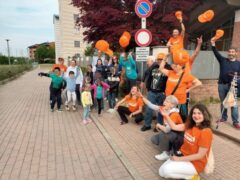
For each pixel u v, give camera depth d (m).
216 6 11.28
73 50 32.97
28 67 35.75
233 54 5.04
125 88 8.30
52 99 7.17
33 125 5.73
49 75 7.01
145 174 3.37
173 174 2.94
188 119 3.00
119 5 9.05
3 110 7.37
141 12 5.52
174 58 4.23
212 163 2.89
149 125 5.30
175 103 3.88
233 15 11.80
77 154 4.05
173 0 8.46
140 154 4.05
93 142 4.62
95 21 8.89
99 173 3.42
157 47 6.95
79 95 8.16
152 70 5.08
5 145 4.42
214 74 7.90
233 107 5.13
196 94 7.74
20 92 11.58
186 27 13.76
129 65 7.13
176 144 3.56
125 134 5.07
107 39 8.74
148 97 5.18
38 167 3.57
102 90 6.60
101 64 8.34
